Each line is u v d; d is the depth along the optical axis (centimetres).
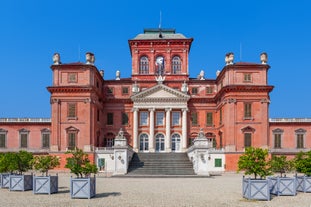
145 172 5006
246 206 2078
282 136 6762
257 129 6072
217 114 6925
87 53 6275
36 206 2031
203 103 7050
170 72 7225
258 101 6116
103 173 5641
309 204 2161
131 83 7144
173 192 2762
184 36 7562
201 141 4969
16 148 6744
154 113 6931
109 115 7044
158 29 7712
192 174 4866
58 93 6141
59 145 6059
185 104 6856
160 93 6850
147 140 6912
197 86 7131
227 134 6044
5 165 3003
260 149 2439
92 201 2236
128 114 7038
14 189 2831
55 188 2700
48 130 6762
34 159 2975
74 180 2370
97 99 6556
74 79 6166
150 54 7288
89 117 6088
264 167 2431
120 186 3284
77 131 6069
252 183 2342
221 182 3794
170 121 6888
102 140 6925
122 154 5031
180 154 6056
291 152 6606
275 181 2633
